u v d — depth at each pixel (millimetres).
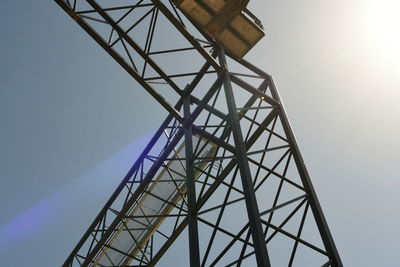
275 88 10773
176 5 9359
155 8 9781
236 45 10211
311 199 8305
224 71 10000
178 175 13844
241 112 10312
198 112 10266
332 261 7406
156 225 13852
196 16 9547
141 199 13688
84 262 13953
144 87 10406
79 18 9547
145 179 12523
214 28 9727
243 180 7223
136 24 9961
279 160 9289
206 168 13320
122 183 13828
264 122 10461
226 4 9211
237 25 9734
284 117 9961
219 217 7738
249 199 6879
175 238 12914
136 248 14523
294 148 9227
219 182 8570
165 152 11797
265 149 8742
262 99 10344
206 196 8453
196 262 7207
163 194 14062
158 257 13289
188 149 9672
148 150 13305
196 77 10898
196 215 8086
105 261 15812
